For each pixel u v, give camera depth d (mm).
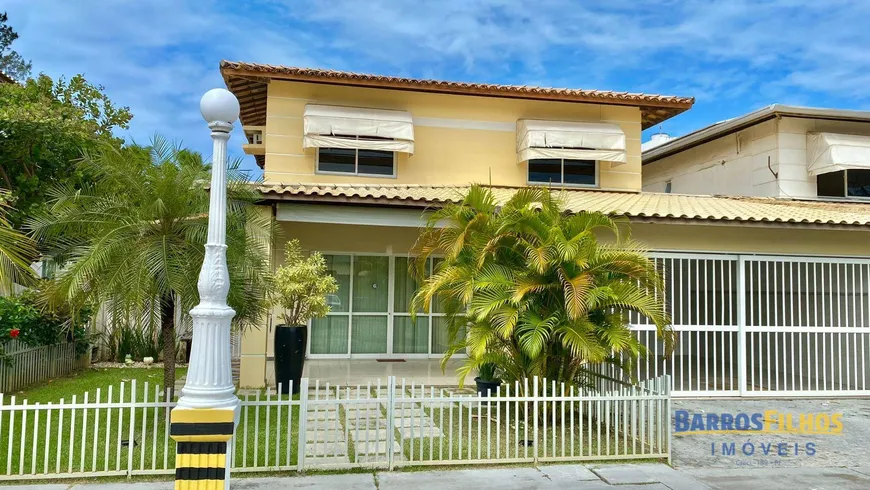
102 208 7504
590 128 15742
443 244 8711
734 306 15148
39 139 15234
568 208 11492
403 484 6176
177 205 7535
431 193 12312
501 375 9398
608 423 7375
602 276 8219
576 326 7746
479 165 15672
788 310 14375
